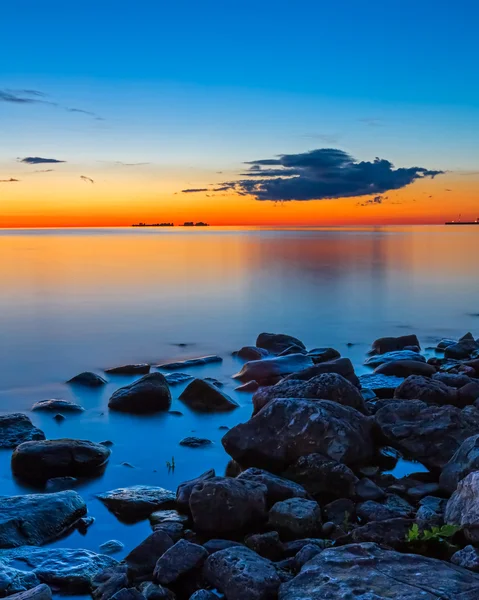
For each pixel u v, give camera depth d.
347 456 9.46
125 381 16.86
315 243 118.81
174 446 11.31
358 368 18.11
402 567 5.96
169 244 114.56
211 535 7.57
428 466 9.60
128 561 6.87
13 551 7.12
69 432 12.16
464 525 6.70
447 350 19.28
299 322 27.31
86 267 54.75
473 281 43.12
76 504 8.31
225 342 22.72
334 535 7.39
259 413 10.20
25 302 32.78
